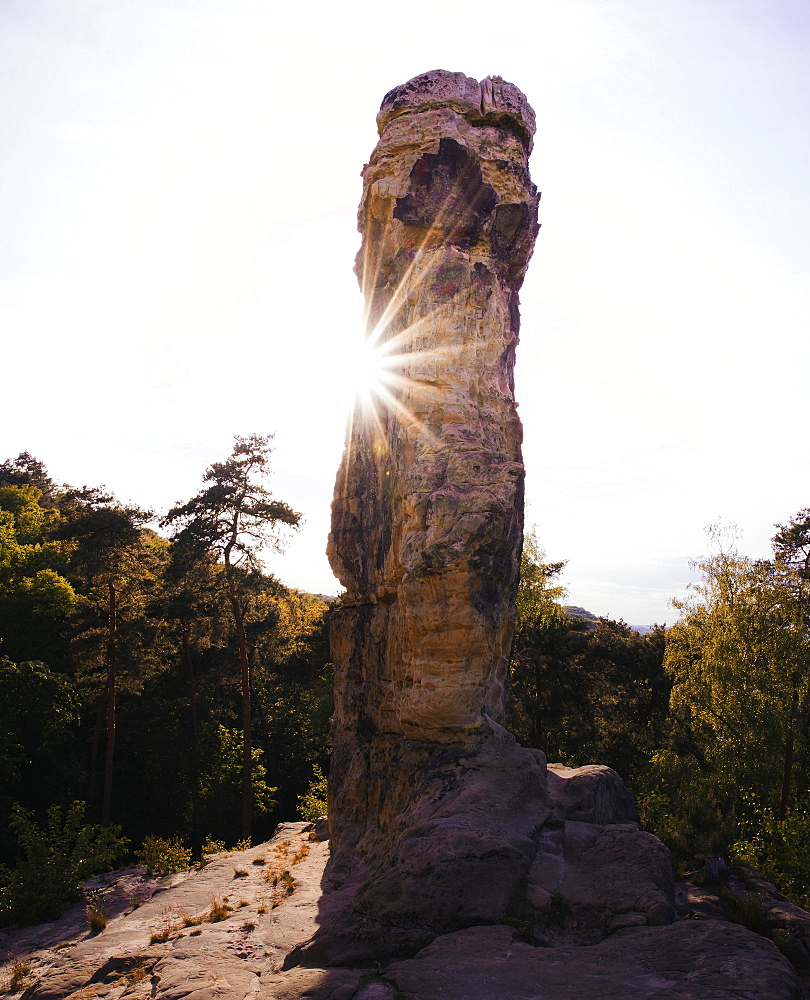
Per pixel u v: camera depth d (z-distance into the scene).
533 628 37.00
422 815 11.12
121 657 33.19
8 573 45.50
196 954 10.41
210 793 36.38
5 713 31.56
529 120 14.77
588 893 9.00
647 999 6.43
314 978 8.04
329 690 44.47
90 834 17.39
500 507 12.38
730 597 28.69
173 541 33.12
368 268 15.22
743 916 9.79
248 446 33.06
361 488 15.31
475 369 13.48
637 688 40.31
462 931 8.41
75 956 11.77
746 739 26.05
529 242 14.73
